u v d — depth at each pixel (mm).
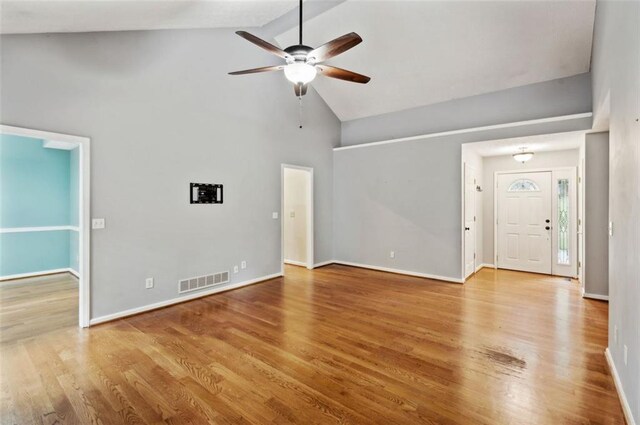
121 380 2311
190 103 4148
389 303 4039
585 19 3590
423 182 5363
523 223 5859
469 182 5348
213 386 2238
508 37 4043
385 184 5816
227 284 4625
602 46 2852
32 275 5465
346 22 4434
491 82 4766
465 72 4723
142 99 3686
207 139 4348
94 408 2008
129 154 3586
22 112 2861
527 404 2027
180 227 4074
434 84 5102
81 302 3266
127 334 3107
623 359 2010
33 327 3277
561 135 4281
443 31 4215
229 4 3465
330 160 6512
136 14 3006
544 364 2510
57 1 2281
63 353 2715
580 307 3836
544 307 3846
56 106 3055
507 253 6039
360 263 6207
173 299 4008
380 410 1986
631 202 1812
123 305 3562
